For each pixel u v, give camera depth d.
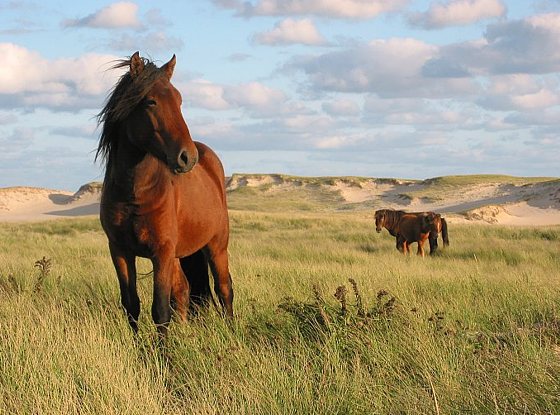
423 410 4.98
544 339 7.05
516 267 18.11
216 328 7.11
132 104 6.22
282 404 5.13
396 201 105.50
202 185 7.91
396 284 10.25
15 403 4.96
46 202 116.25
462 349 6.39
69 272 11.54
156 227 6.78
